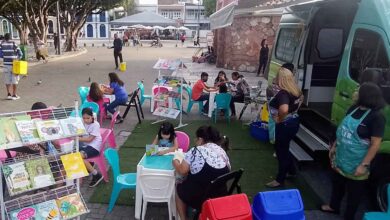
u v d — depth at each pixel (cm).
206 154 399
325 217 464
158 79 1073
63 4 3012
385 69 431
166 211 472
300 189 539
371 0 488
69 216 371
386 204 438
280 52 802
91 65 2103
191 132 809
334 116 552
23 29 2986
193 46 4556
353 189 403
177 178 428
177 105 894
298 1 618
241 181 561
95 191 523
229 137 773
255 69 1884
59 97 1149
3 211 354
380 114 372
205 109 953
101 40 5984
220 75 1002
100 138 547
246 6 853
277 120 501
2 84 1356
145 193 432
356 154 383
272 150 698
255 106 898
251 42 1864
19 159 375
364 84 379
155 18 3678
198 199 398
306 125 682
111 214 465
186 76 1692
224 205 330
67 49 3148
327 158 588
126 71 1855
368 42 482
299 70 704
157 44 4459
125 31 5759
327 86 741
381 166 436
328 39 720
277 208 330
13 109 987
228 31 1955
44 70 1831
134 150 691
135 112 981
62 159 380
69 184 404
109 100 877
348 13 697
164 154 484
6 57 1077
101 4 3466
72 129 381
